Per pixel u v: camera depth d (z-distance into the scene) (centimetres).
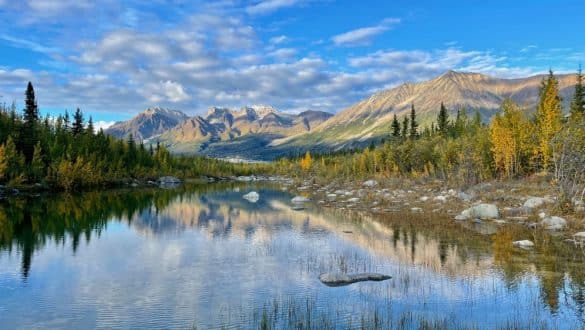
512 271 2305
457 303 1856
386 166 10150
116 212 5128
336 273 2233
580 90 7062
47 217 4588
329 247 3056
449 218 4162
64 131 10488
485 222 3878
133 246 3136
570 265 2388
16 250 2981
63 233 3662
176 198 7319
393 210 4850
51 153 8869
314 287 2111
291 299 1934
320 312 1761
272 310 1792
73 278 2298
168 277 2314
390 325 1611
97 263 2627
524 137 6862
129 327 1634
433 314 1728
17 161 7788
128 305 1875
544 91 7800
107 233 3684
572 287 2028
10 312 1797
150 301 1925
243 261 2661
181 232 3747
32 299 1961
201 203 6412
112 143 12294
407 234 3444
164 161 14850
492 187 5703
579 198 4062
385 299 1919
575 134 4356
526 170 7000
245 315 1744
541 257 2581
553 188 4709
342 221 4284
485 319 1667
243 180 16838
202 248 3067
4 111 9838
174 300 1938
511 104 7500
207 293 2034
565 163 4219
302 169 16088
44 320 1709
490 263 2478
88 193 8031
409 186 7044
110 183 10269
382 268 2447
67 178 8231
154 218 4644
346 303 1870
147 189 9781
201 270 2455
